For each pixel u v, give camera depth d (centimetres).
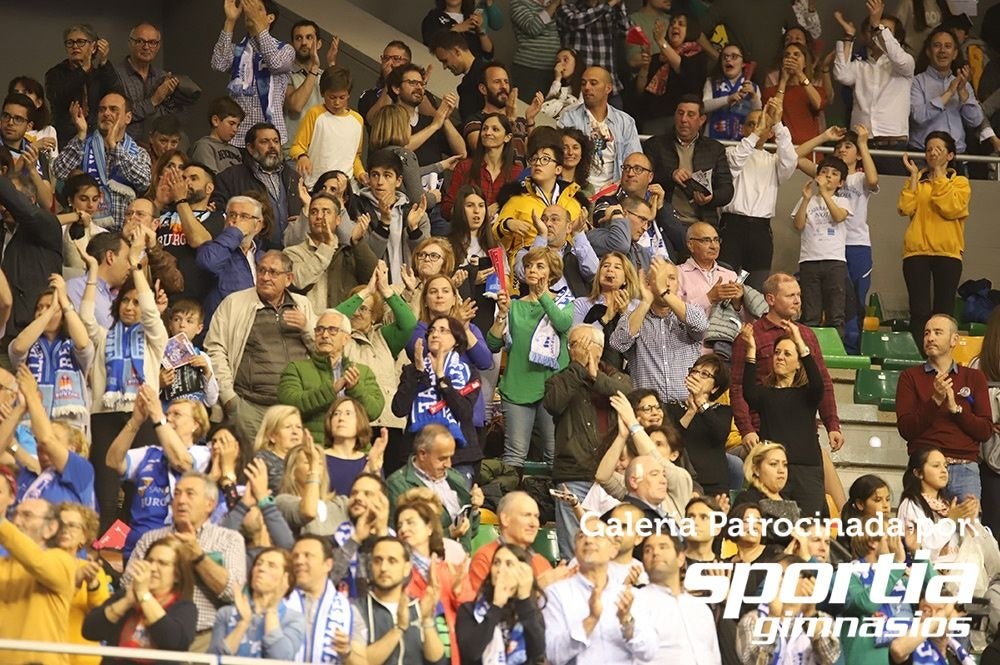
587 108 3622
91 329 2575
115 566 2295
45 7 4153
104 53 3581
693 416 2845
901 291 4109
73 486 2236
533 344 2850
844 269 3616
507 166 3384
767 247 3659
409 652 2095
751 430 2856
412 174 3167
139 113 3650
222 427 2300
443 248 2892
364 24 3950
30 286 2745
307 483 2244
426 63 3894
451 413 2648
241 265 2875
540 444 2900
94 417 2556
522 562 2192
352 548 2158
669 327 3008
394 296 2756
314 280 2902
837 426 2970
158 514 2291
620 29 4122
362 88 3875
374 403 2614
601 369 2811
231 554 2103
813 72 4247
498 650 2169
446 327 2683
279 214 3189
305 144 3447
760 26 4572
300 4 3947
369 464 2398
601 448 2634
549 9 4103
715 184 3616
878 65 4141
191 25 4150
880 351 3600
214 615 2059
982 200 4178
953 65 4228
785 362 2875
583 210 3266
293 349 2694
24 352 2492
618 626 2239
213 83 4069
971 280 4025
